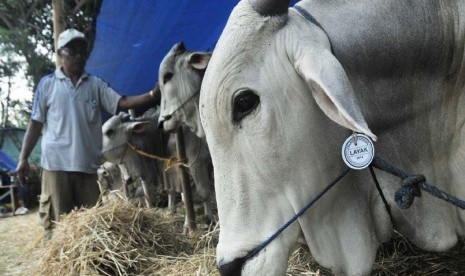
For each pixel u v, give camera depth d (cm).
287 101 177
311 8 190
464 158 196
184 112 548
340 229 196
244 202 181
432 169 200
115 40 611
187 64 538
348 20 187
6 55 1983
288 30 176
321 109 175
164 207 827
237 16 180
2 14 1764
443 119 197
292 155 179
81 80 455
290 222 183
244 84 174
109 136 719
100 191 477
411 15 189
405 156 198
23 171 463
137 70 691
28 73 1820
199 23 577
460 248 350
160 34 601
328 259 196
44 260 392
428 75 194
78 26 1325
